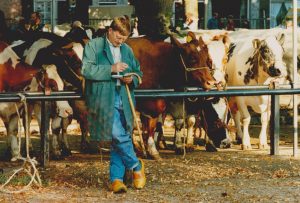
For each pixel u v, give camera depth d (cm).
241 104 1507
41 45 1412
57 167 1230
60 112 1378
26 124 1093
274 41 1482
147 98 1186
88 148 1477
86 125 1470
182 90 1275
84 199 956
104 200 950
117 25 979
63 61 1376
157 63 1388
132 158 991
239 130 1589
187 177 1130
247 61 1523
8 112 1338
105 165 1255
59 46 1402
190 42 1373
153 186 1047
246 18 3662
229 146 1504
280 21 3453
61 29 2508
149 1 2166
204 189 1026
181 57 1362
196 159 1345
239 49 1559
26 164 1112
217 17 3125
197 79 1345
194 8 2561
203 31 1914
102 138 966
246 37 1816
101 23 2867
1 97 1092
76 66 1369
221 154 1429
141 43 1402
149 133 1355
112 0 3634
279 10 3494
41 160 1236
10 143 1353
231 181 1093
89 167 1229
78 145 1598
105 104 964
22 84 1301
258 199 958
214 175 1150
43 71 1312
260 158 1346
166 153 1466
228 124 1602
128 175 1022
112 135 966
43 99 1123
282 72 1468
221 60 1374
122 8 2858
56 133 1377
